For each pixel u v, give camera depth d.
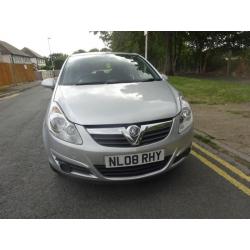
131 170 2.73
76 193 3.08
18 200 2.99
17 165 4.02
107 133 2.64
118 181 2.72
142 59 4.75
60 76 4.07
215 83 15.11
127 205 2.80
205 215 2.59
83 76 4.00
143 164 2.72
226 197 2.88
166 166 2.84
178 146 2.87
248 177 3.30
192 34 30.77
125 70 4.19
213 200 2.83
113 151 2.63
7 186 3.33
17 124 6.95
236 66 34.03
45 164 4.00
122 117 2.70
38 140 5.31
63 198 2.98
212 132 5.14
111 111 2.79
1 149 4.83
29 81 31.64
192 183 3.18
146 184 3.18
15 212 2.76
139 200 2.88
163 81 3.97
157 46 32.81
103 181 2.73
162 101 3.05
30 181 3.44
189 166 3.64
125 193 3.02
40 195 3.08
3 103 12.07
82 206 2.81
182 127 2.96
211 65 38.56
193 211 2.66
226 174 3.39
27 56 67.62
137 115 2.73
